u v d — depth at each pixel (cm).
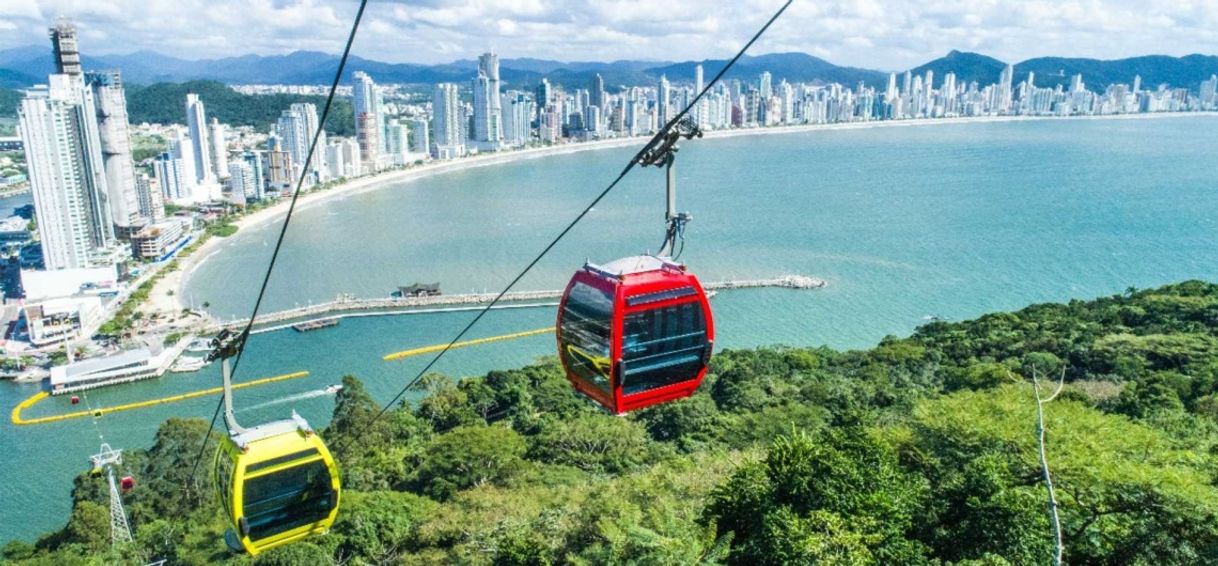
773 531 2969
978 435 3797
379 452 7438
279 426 2345
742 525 3372
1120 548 3016
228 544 2403
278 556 4853
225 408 2314
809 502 3197
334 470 2341
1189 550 2947
